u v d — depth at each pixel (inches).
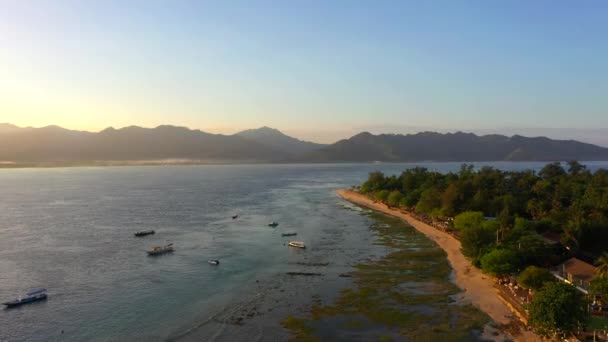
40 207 7436.0
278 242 4660.4
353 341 2316.7
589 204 4852.4
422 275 3437.5
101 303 2864.2
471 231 3811.5
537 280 2765.7
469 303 2822.3
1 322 2581.2
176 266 3715.6
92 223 5826.8
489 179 7711.6
